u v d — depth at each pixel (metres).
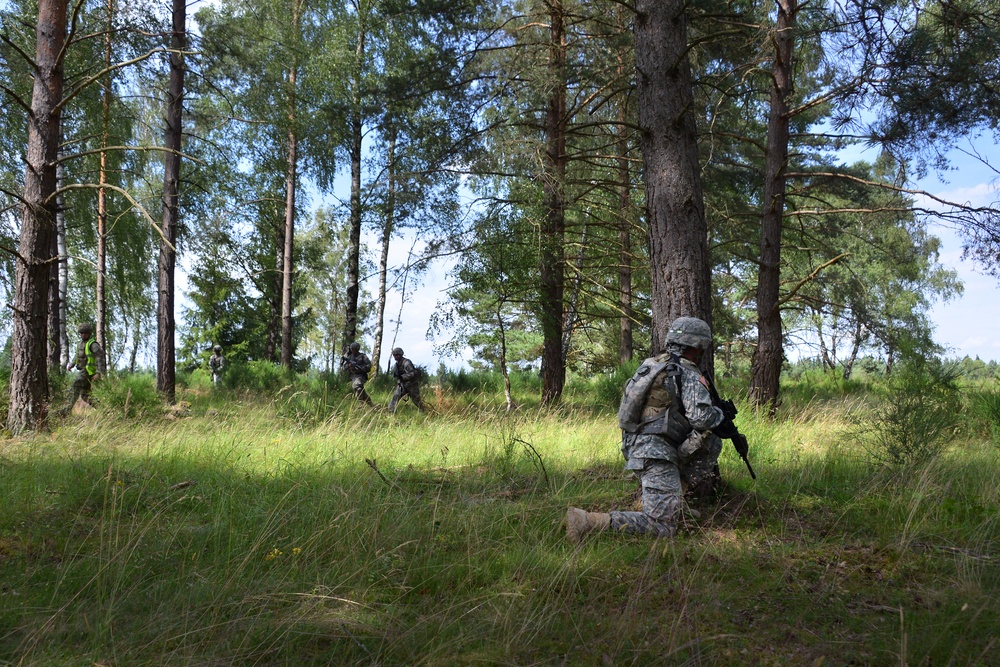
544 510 4.74
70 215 17.14
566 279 15.34
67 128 15.67
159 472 5.80
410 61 15.05
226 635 2.84
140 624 2.95
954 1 8.70
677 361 4.26
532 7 13.80
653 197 5.57
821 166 15.49
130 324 23.14
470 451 7.31
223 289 31.33
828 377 17.81
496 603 3.20
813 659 2.71
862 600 3.27
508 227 14.02
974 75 8.52
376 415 9.66
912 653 2.67
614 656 2.71
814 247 13.66
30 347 8.68
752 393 10.84
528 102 13.66
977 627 2.87
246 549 3.81
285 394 13.53
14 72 12.11
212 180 15.58
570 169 14.52
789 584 3.48
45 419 8.70
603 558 3.76
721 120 14.09
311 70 17.80
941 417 6.17
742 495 4.93
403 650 2.78
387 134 17.38
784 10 10.52
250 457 6.74
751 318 20.08
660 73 5.54
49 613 3.03
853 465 5.98
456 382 18.19
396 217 14.84
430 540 3.88
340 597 3.26
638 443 4.25
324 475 5.78
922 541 4.08
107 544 3.73
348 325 18.64
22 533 4.17
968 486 5.31
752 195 16.27
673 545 3.90
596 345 27.31
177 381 19.77
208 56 12.45
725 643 2.86
